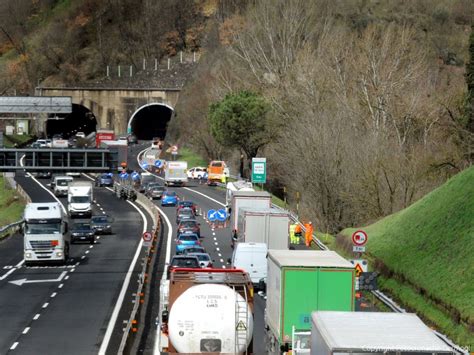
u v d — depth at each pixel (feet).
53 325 351.46
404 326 191.01
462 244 382.01
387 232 478.18
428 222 442.91
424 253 405.39
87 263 546.67
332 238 610.24
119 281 472.03
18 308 391.04
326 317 198.90
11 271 514.27
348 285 274.98
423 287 365.20
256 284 418.72
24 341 320.91
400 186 650.84
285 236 503.61
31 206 543.39
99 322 358.02
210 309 240.73
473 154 602.85
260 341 320.29
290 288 273.95
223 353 239.91
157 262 540.11
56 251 532.32
